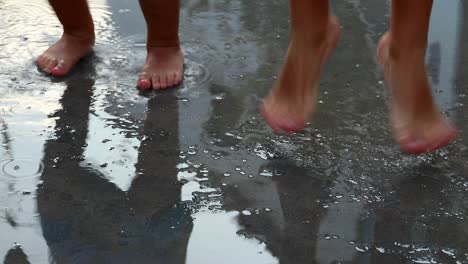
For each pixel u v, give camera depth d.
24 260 1.15
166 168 1.33
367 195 1.27
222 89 1.56
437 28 1.83
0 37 1.75
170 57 1.61
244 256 1.15
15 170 1.32
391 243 1.17
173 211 1.23
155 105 1.51
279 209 1.24
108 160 1.35
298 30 1.22
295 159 1.35
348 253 1.16
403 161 1.34
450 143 1.38
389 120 1.45
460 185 1.29
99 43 1.74
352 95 1.53
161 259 1.15
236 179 1.30
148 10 1.55
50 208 1.24
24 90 1.55
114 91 1.56
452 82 1.58
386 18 1.87
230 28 1.82
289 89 1.25
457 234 1.19
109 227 1.21
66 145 1.39
